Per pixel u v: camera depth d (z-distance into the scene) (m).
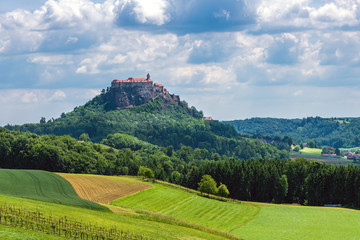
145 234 66.38
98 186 121.44
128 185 132.25
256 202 150.38
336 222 105.44
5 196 76.00
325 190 147.75
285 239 87.06
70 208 76.75
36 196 86.25
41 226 55.44
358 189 138.50
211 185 142.38
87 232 58.25
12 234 49.28
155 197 121.12
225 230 94.44
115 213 84.94
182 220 93.12
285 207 132.38
